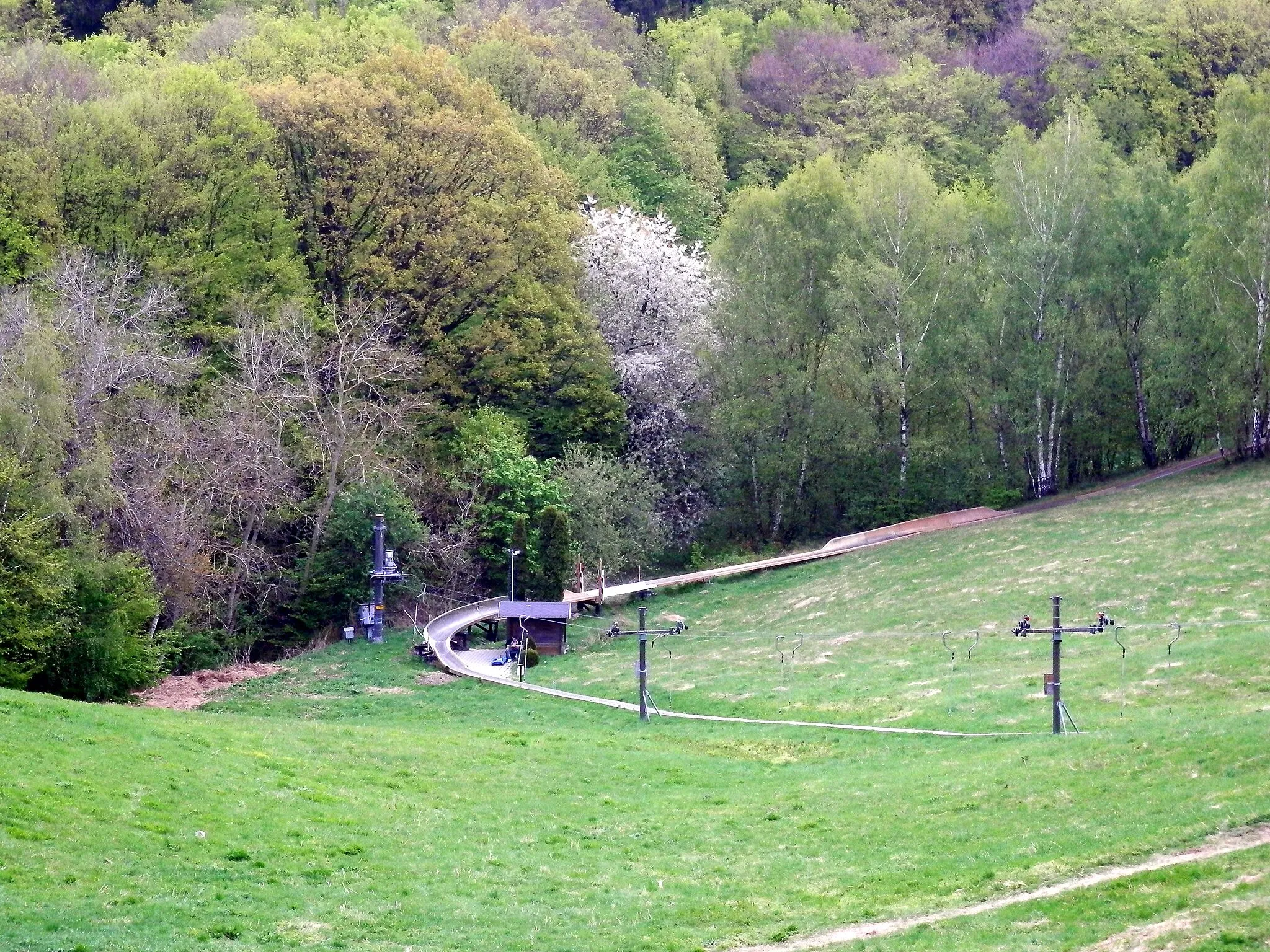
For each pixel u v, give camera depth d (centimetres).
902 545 7788
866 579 7181
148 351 6869
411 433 7900
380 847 3575
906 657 5716
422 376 8188
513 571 7019
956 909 2922
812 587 7338
